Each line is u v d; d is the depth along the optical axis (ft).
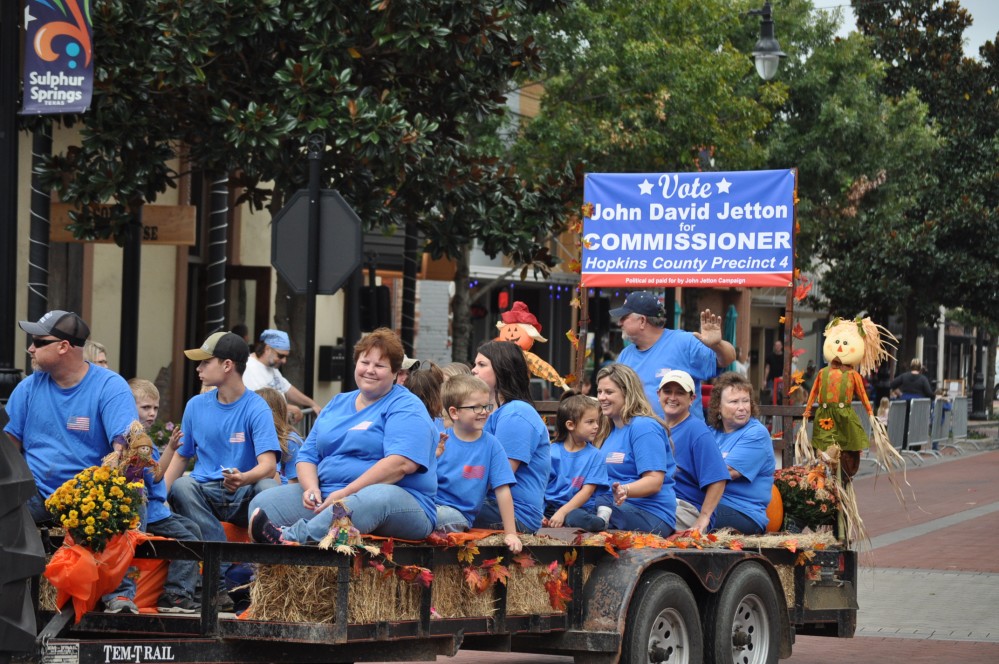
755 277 69.21
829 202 200.85
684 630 46.83
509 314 61.00
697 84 149.38
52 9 67.72
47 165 82.58
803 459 57.88
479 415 43.11
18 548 32.07
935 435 173.27
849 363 57.52
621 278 71.87
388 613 37.47
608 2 151.53
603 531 46.62
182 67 84.02
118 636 38.86
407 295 112.57
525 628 42.42
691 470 52.47
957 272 220.84
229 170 94.12
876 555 87.51
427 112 95.86
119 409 42.29
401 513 38.27
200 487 46.62
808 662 56.59
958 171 227.20
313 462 40.04
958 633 63.72
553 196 96.78
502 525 44.98
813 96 197.06
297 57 90.38
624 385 50.16
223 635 36.47
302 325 98.78
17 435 42.75
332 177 89.71
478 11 90.22
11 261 63.52
